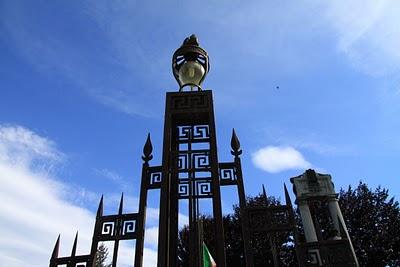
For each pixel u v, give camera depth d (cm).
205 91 567
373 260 2156
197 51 615
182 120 562
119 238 461
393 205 2364
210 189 485
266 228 453
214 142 515
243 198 479
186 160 509
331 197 1496
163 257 430
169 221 488
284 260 2114
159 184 507
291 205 469
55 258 463
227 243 2236
